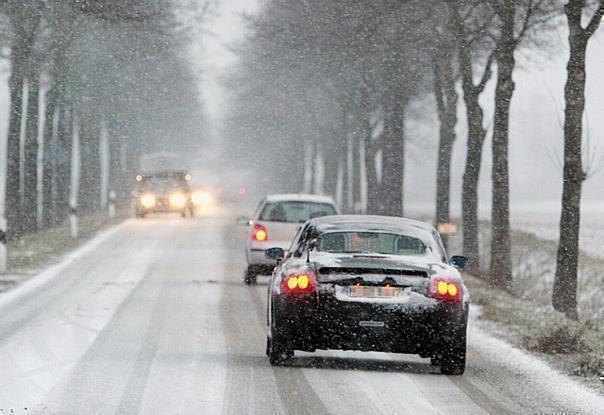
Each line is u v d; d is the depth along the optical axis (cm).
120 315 5109
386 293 3531
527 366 3847
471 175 8912
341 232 3762
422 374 3616
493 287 7562
